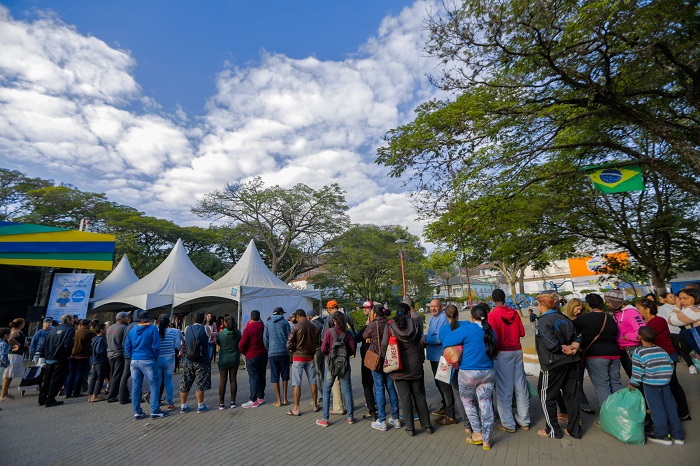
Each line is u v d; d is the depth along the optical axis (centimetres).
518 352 493
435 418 555
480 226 898
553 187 973
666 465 355
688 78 668
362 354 584
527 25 627
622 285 2633
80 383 827
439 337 546
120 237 3095
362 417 586
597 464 370
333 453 439
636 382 423
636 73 705
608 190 779
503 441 449
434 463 396
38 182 3256
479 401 439
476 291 7556
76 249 1366
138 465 424
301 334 631
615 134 905
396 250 3631
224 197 3053
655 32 614
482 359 439
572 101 715
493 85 726
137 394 619
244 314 1266
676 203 1344
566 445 423
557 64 702
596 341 481
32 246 1292
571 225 1292
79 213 3166
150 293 1388
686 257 1525
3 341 808
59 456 458
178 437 520
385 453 432
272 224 3188
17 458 454
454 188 870
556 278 5081
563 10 644
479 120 736
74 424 598
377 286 3728
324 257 3334
